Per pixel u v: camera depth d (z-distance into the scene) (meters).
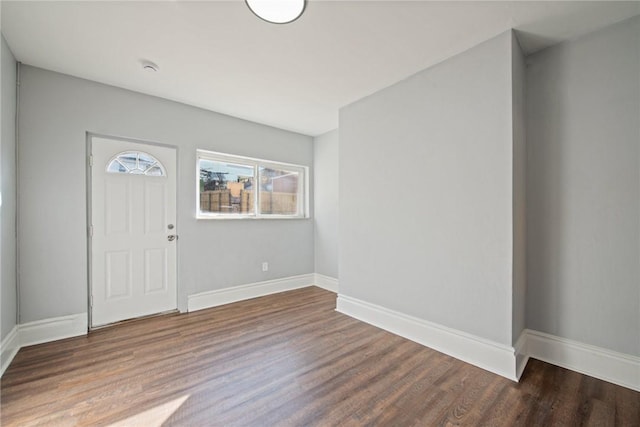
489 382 1.83
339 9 1.69
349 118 3.11
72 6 1.67
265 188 3.96
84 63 2.31
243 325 2.77
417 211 2.46
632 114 1.78
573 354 1.96
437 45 2.07
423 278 2.41
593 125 1.91
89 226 2.64
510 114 1.90
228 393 1.72
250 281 3.70
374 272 2.83
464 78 2.14
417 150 2.46
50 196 2.41
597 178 1.89
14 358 2.10
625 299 1.79
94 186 2.66
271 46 2.08
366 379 1.87
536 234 2.13
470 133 2.11
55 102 2.44
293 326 2.75
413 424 1.47
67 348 2.27
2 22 1.81
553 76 2.06
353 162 3.06
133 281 2.88
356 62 2.29
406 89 2.55
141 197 2.92
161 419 1.50
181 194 3.13
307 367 2.02
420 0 1.63
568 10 1.71
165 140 3.02
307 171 4.34
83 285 2.55
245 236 3.66
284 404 1.63
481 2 1.64
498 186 1.96
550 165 2.07
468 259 2.12
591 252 1.91
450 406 1.61
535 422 1.48
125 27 1.87
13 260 2.19
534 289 2.13
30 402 1.62
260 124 3.78
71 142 2.51
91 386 1.78
